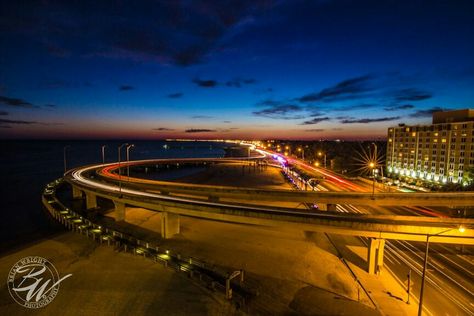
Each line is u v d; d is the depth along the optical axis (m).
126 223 68.25
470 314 32.44
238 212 49.28
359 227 41.56
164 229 57.25
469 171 91.06
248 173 162.00
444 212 73.69
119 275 40.06
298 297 35.72
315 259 46.50
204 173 166.12
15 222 76.62
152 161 190.50
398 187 103.38
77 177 103.19
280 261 45.81
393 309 33.22
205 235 57.91
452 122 99.50
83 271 41.66
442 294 36.34
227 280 34.00
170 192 81.00
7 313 32.94
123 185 88.81
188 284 37.28
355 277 40.91
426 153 107.69
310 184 107.19
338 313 32.34
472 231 38.50
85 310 33.09
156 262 43.53
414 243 52.47
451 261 45.50
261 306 33.31
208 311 31.91
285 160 198.25
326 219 43.41
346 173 140.75
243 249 50.66
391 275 41.41
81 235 56.91
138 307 33.12
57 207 81.44
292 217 45.44
